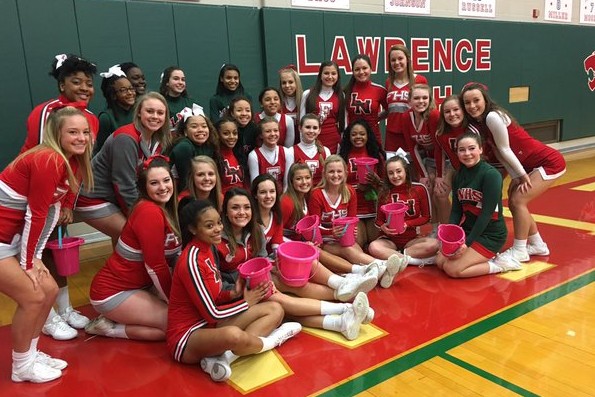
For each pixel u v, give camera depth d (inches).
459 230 118.7
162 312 94.7
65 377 84.3
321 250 119.8
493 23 262.5
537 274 119.8
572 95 313.1
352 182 140.9
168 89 139.4
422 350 86.9
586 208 180.5
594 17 322.3
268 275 90.3
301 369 82.8
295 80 146.3
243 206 98.7
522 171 124.2
